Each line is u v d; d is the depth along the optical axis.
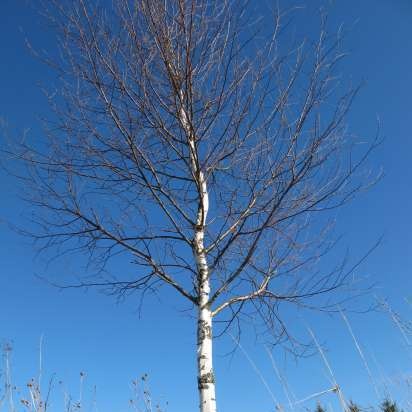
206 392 3.88
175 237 4.63
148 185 4.55
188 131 4.45
